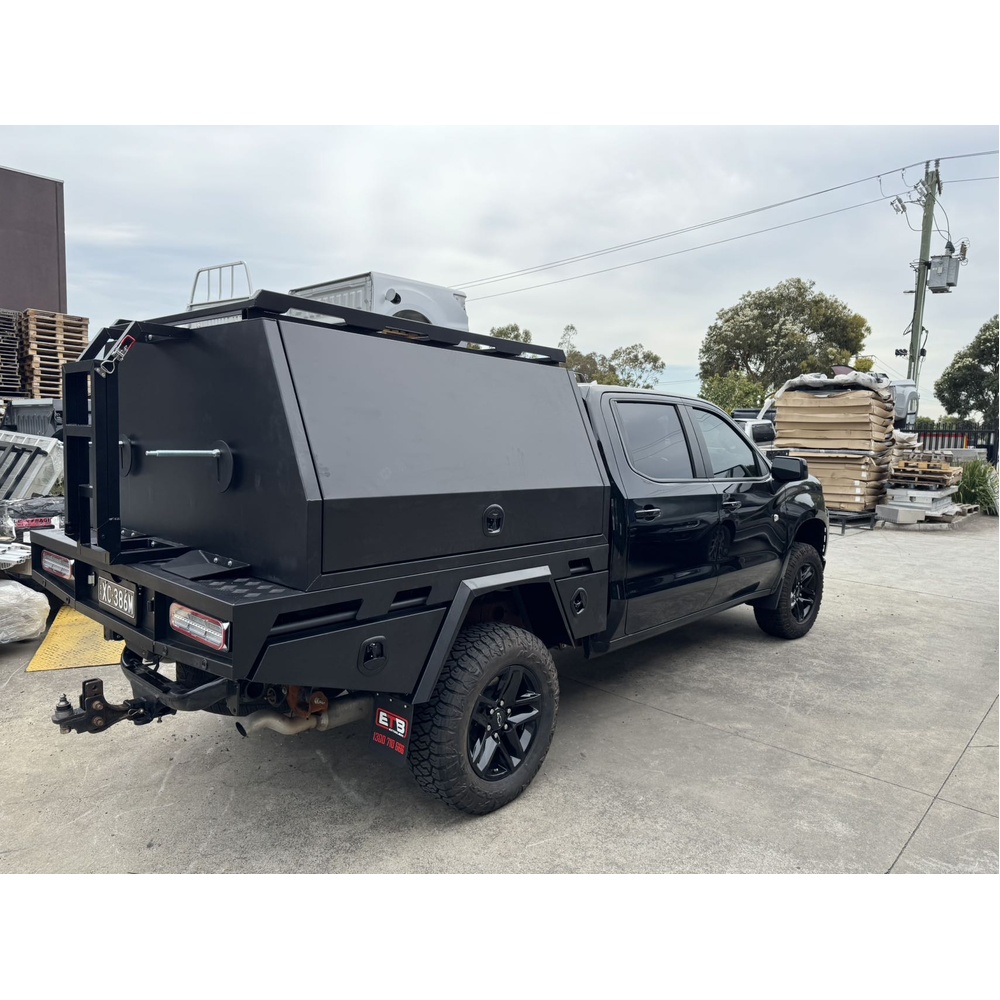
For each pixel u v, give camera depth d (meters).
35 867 2.53
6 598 4.62
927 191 21.86
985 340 37.38
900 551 9.55
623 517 3.52
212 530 2.63
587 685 4.43
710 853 2.68
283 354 2.33
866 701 4.23
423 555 2.59
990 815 2.98
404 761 2.63
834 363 32.75
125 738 3.52
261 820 2.85
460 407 2.84
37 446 6.42
